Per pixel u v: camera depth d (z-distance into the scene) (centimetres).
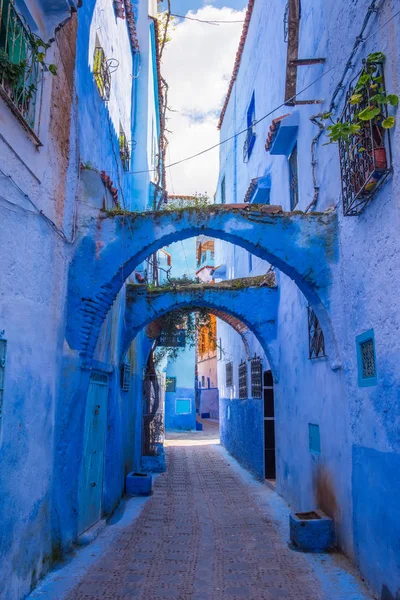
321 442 668
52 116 523
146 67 1252
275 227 645
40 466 487
